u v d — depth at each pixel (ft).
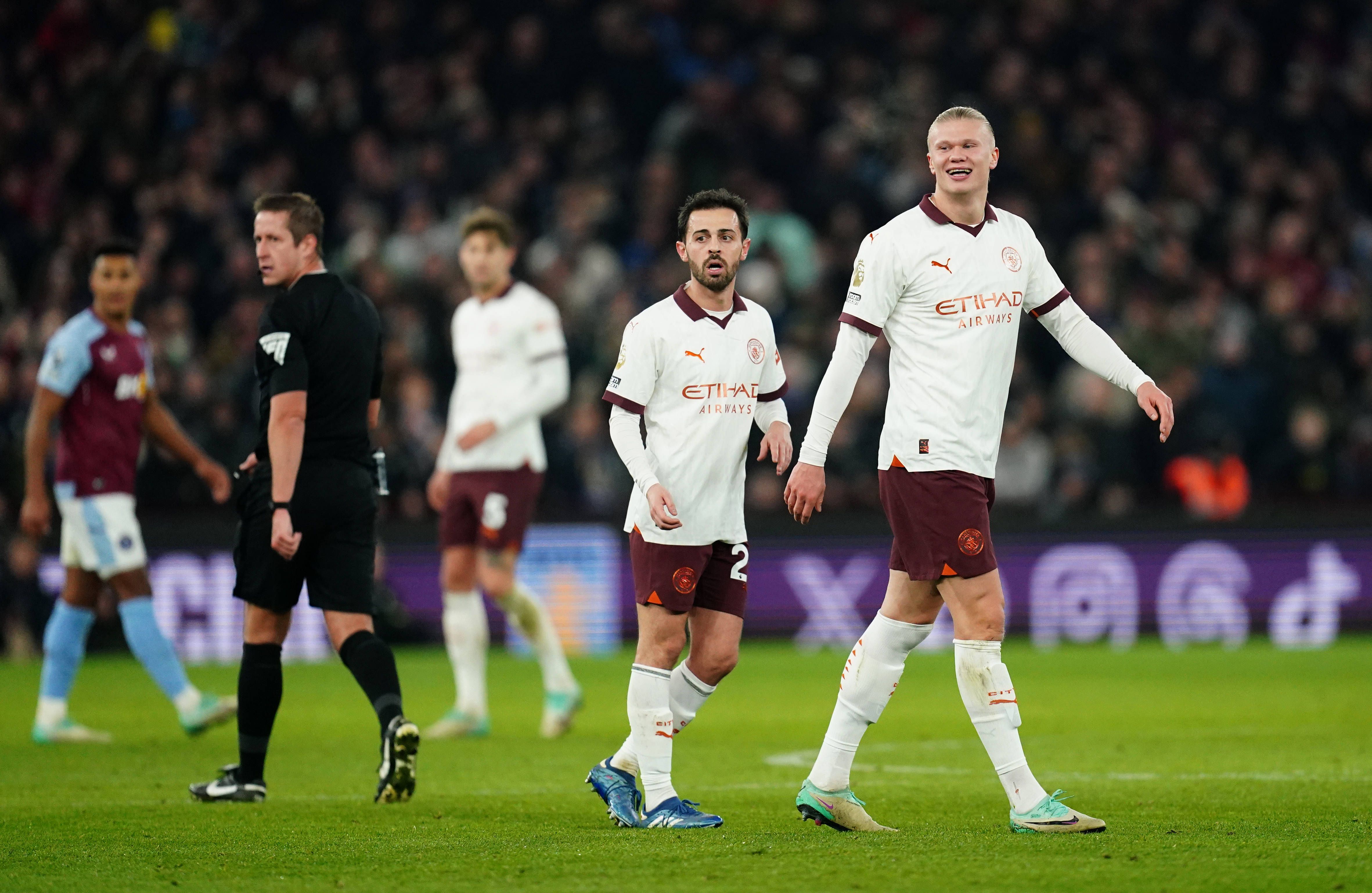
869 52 248.11
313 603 77.15
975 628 62.75
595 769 69.31
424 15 248.73
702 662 67.97
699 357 66.69
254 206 77.87
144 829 66.28
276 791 80.94
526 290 114.42
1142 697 131.23
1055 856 55.72
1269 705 124.36
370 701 75.41
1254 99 257.96
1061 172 232.73
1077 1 260.42
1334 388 204.23
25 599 169.99
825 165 228.43
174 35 240.12
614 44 244.42
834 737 64.54
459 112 230.89
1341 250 237.25
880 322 64.08
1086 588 183.01
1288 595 183.21
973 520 62.80
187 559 172.45
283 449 74.49
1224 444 193.77
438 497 114.21
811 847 58.70
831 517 182.29
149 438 109.60
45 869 56.49
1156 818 66.90
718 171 225.15
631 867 54.75
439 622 178.40
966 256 63.67
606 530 179.42
